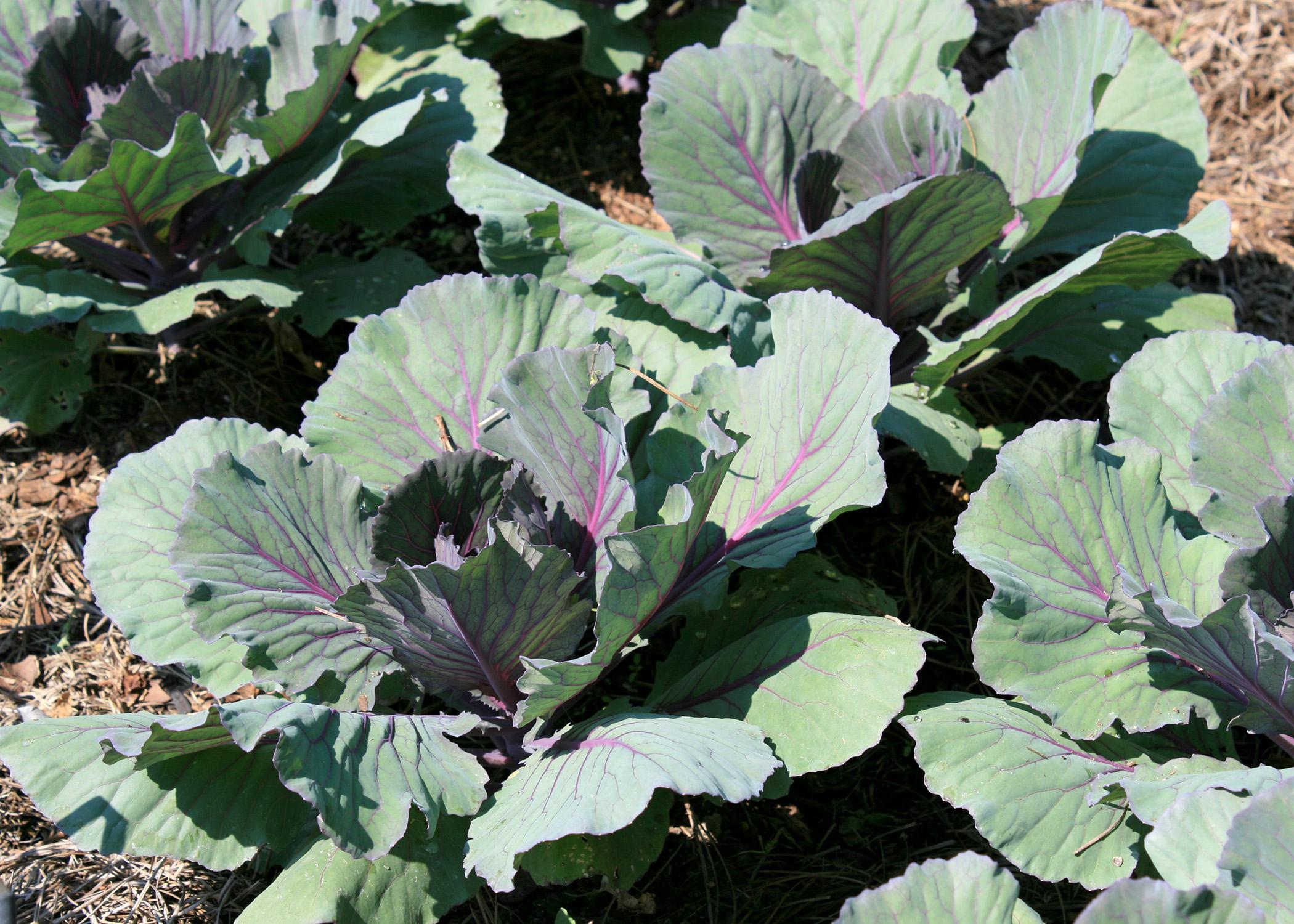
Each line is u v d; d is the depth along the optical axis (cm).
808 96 201
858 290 194
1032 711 175
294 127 198
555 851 173
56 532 195
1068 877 167
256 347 207
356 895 167
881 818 184
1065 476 175
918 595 195
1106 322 200
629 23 222
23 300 190
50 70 200
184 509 174
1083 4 195
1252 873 160
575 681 170
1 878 178
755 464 182
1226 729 174
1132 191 201
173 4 207
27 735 170
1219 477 177
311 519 178
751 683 174
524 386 178
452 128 206
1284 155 223
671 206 199
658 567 169
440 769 171
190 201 204
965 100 204
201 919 177
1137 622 170
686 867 181
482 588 168
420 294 185
